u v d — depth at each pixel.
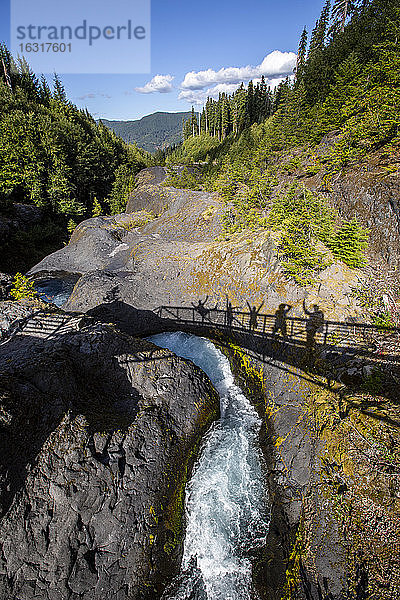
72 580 7.88
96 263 33.03
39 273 32.34
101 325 15.02
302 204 17.33
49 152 48.12
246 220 25.97
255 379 16.19
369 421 9.71
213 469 12.28
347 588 7.29
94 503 8.90
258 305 17.77
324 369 12.91
